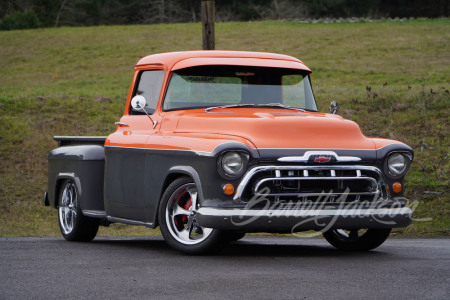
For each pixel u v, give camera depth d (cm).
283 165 985
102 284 778
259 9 9725
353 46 5488
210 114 1091
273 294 716
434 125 2650
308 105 1205
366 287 757
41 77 4825
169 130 1111
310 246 1264
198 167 1001
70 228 1367
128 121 1223
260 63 1199
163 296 709
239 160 975
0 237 1466
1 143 2673
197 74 1163
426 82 3809
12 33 7012
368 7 10088
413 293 725
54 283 786
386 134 2623
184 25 7281
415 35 5984
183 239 1053
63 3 10169
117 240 1402
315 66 4603
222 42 5800
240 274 847
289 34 6253
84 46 6069
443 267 914
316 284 774
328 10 10019
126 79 4541
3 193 2275
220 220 966
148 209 1114
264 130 1008
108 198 1226
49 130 2830
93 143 1353
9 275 842
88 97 3356
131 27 7275
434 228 1745
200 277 824
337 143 1027
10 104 3138
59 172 1394
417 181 2136
